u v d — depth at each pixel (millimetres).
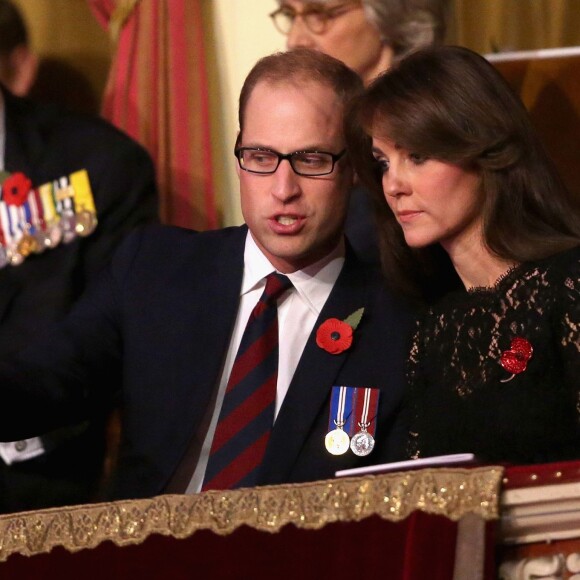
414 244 7586
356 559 5988
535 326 7312
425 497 5797
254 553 6141
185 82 11461
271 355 8062
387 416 7898
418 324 8000
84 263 11047
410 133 7309
